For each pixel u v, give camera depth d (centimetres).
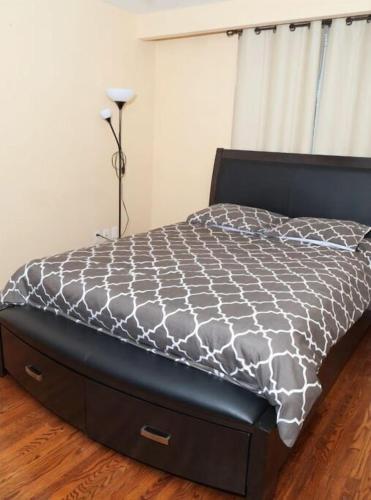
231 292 180
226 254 244
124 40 359
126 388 156
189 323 155
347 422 192
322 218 307
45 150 312
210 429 142
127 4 340
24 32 281
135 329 166
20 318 195
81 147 341
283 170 332
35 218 315
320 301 179
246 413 136
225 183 359
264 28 327
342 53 301
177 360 160
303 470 163
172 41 382
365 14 287
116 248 244
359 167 304
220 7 328
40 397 191
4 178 288
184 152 399
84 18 321
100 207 372
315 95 319
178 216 418
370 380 227
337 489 154
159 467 158
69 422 181
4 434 179
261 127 345
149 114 403
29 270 207
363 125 304
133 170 399
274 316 157
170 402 147
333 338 175
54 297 193
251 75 339
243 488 142
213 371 153
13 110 285
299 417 136
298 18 300
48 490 151
